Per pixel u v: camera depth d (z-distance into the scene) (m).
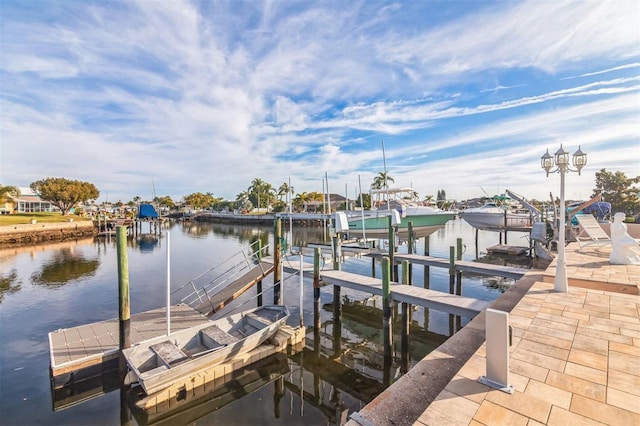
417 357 9.80
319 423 6.79
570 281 8.30
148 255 29.62
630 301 6.63
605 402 3.33
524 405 3.32
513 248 24.75
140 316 10.19
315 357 9.75
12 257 27.91
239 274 20.88
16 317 12.94
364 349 10.35
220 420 6.87
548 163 7.71
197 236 49.00
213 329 8.98
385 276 9.70
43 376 8.30
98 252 31.42
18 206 66.75
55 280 19.38
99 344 8.25
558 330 5.17
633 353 4.35
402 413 3.84
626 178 42.31
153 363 7.62
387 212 26.75
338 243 15.36
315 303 11.38
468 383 3.77
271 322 9.53
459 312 8.77
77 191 62.97
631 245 10.32
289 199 35.97
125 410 7.04
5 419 6.68
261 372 8.78
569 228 17.53
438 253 27.77
